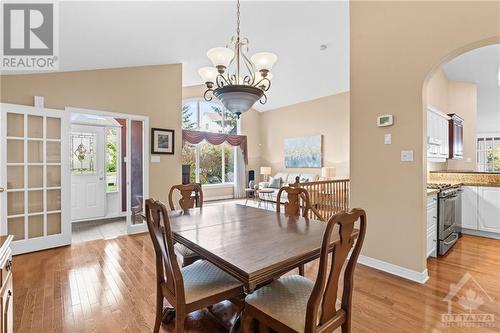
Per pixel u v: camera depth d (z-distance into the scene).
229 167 8.66
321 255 1.13
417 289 2.33
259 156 9.10
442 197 3.14
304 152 7.66
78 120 5.04
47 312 1.97
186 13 2.86
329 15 3.56
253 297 1.43
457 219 3.74
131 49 3.43
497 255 3.16
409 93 2.52
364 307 2.05
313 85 6.57
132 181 4.36
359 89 2.92
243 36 3.85
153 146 4.36
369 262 2.82
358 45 2.93
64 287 2.35
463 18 2.19
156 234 1.52
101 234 4.12
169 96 4.56
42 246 3.31
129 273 2.64
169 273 1.50
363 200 2.88
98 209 5.29
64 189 3.49
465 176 4.26
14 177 3.17
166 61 4.35
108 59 3.52
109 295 2.22
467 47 2.20
